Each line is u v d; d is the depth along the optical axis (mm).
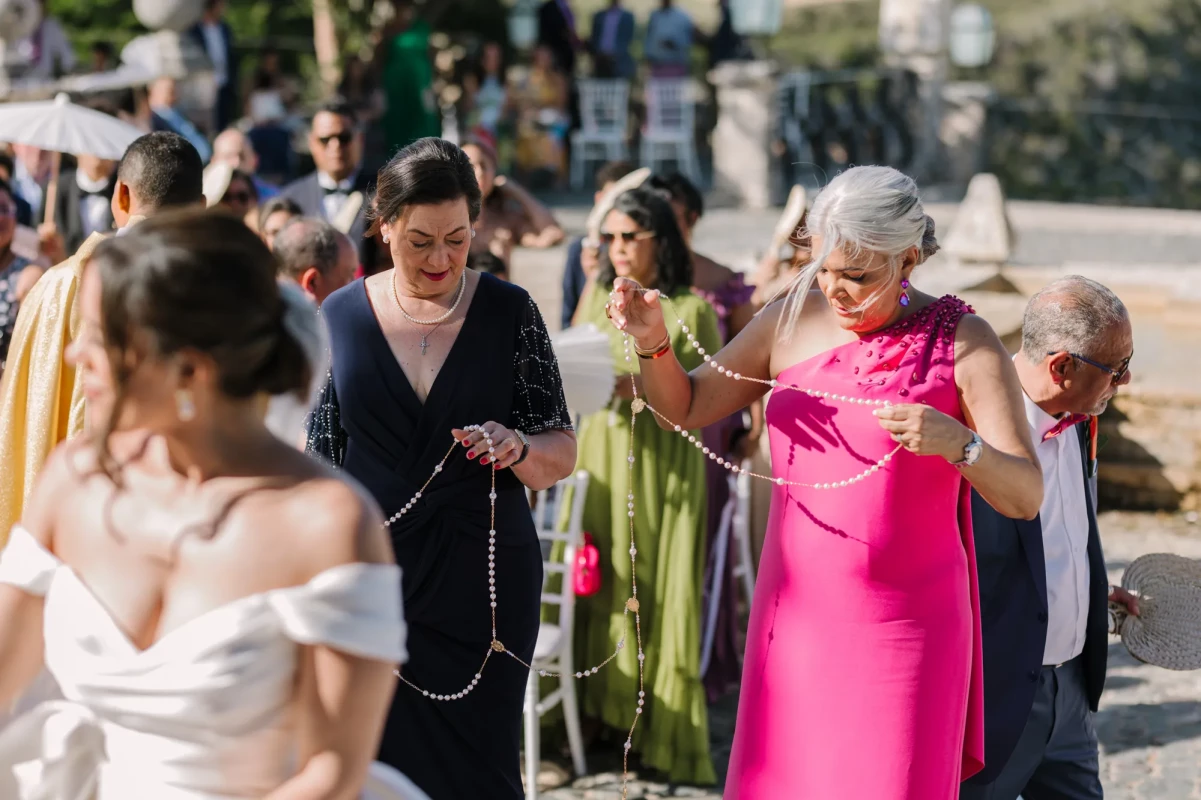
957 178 15477
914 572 2758
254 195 5762
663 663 4375
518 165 14781
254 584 1639
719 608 4973
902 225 2605
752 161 13828
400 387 3018
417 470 3029
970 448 2529
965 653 2814
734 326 5117
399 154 2975
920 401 2707
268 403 1728
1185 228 12945
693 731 4379
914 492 2723
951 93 15414
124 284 1601
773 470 2910
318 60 18656
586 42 16266
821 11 22391
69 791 1733
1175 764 4492
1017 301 7723
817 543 2797
